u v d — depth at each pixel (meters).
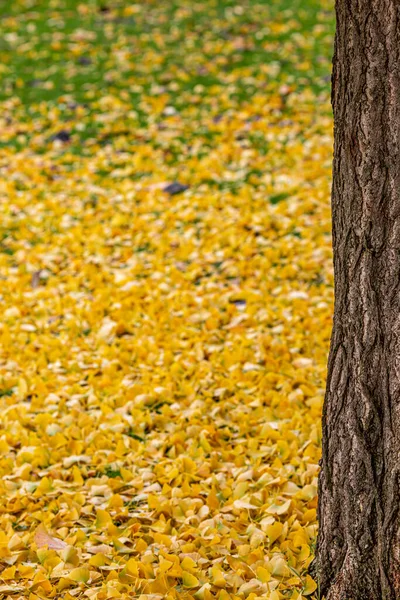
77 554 5.29
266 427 6.64
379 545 4.30
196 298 9.34
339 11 4.42
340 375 4.55
